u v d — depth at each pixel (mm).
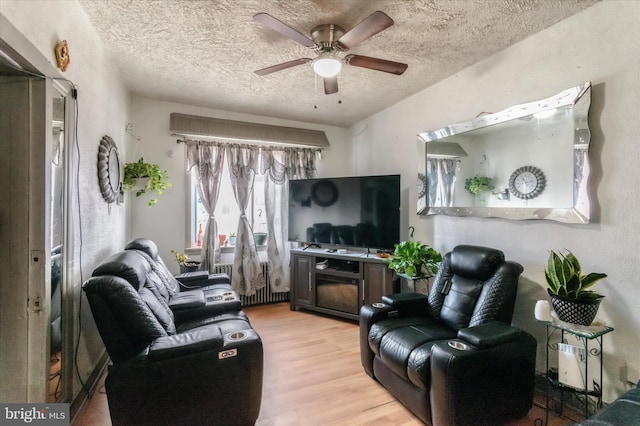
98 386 2168
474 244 2697
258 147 4012
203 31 2164
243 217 3889
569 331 1656
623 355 1730
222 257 3928
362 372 2371
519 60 2305
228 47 2387
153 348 1525
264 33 2193
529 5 1876
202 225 3881
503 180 2400
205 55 2512
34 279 1542
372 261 3318
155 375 1515
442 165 2975
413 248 2830
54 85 1615
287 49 2420
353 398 2043
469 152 2688
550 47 2105
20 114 1519
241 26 2107
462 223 2816
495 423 1679
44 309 1556
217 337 1639
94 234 2197
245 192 3912
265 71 2238
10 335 1530
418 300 2459
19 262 1533
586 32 1905
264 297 4098
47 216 1562
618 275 1754
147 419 1516
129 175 3021
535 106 2156
